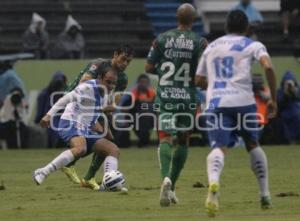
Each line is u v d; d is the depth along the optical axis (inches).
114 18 3567.9
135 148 2743.6
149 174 1855.3
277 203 1298.0
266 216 1150.3
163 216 1165.7
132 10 3587.6
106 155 1489.9
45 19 3503.9
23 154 2519.7
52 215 1186.6
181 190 1509.6
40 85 2906.0
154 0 3651.6
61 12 3528.5
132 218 1148.5
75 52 3139.8
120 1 3629.4
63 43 3129.9
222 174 1819.6
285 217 1138.0
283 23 3528.5
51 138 2778.1
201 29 3580.2
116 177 1483.8
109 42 3432.6
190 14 1343.5
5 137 2773.1
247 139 1176.2
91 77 1496.1
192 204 1302.9
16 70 2896.2
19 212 1219.9
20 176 1841.8
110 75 1477.6
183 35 1334.9
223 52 1160.8
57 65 2928.2
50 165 1448.1
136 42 3432.6
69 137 1465.3
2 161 2278.5
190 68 1334.9
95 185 1540.4
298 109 2778.1
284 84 2755.9
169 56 1333.7
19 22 3464.6
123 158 2340.1
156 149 2682.1
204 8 3641.7
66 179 1737.2
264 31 3548.2
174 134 1330.0
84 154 1472.7
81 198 1392.7
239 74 1151.6
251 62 1157.7
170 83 1331.2
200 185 1577.3
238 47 1159.0
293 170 1923.0
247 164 2091.5
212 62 1167.0
